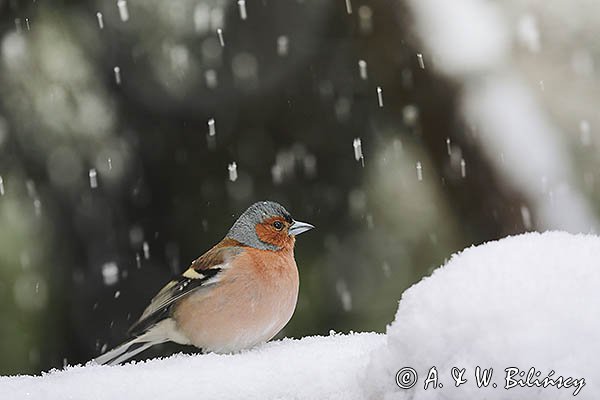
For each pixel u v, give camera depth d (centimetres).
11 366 1204
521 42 1088
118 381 432
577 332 321
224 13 1276
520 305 340
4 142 1241
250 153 1252
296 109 1254
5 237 1226
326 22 1240
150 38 1269
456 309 353
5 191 1238
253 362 448
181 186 1259
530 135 1035
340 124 1235
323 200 1228
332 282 1205
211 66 1273
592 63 1079
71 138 1256
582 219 973
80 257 1265
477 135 1046
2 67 1241
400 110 1144
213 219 1245
